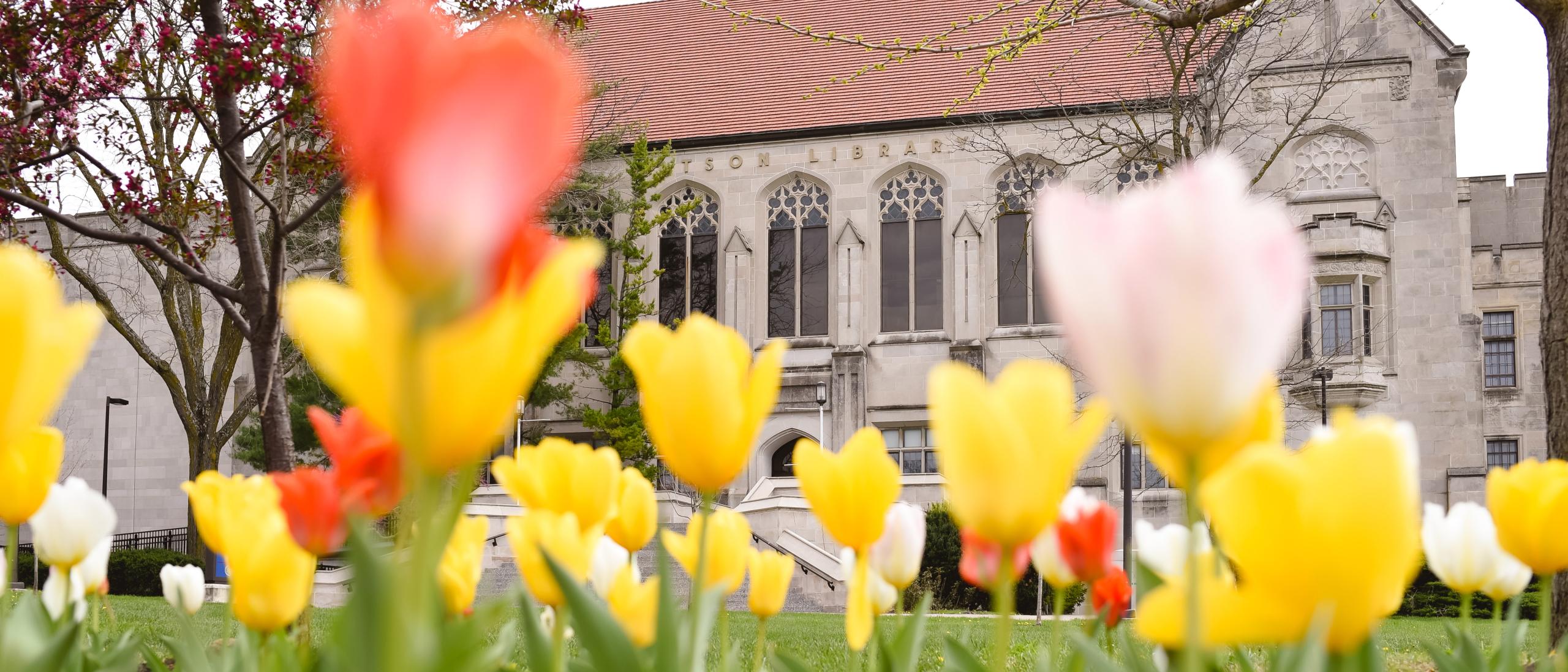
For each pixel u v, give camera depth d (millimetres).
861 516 1198
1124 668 1181
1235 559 556
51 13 9055
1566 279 6234
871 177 33562
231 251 29875
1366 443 537
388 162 350
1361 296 28438
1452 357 28234
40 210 6883
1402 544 542
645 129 34969
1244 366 446
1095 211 469
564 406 32656
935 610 19250
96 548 1912
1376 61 29297
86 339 592
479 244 364
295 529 966
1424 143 29047
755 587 1499
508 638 1134
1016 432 702
